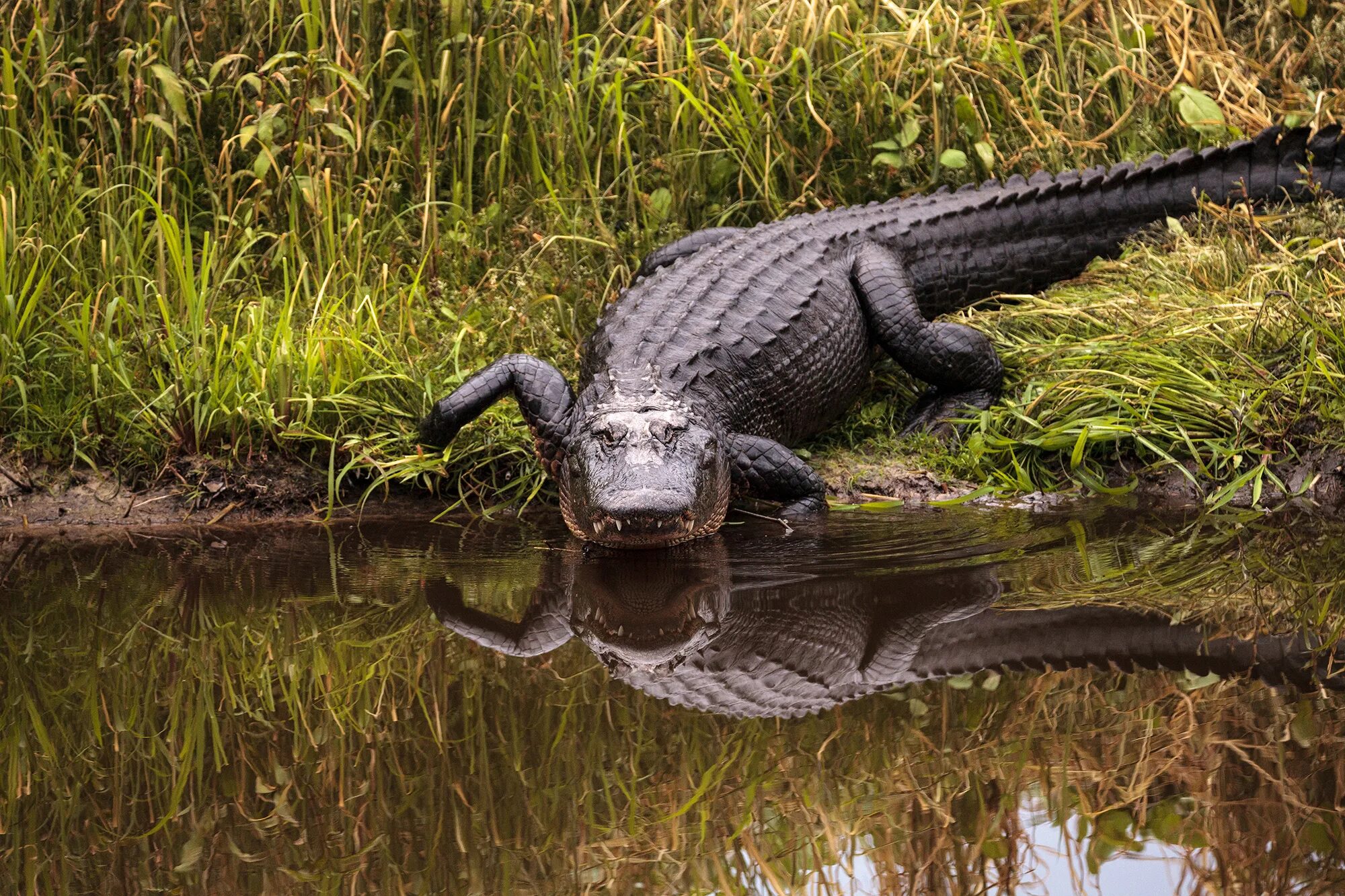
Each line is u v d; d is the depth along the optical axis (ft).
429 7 50.16
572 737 20.80
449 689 23.44
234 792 19.29
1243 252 46.06
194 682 24.31
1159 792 17.74
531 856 16.83
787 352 40.93
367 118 49.96
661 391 36.65
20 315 41.14
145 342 40.98
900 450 40.98
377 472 39.19
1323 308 40.37
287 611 28.63
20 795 19.34
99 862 16.96
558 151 50.57
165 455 39.01
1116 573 29.66
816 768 19.16
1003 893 15.17
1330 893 14.80
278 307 45.24
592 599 29.19
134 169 47.11
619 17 55.21
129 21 47.78
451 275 48.24
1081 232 49.14
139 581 31.19
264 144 46.11
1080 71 56.29
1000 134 54.29
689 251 47.91
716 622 26.99
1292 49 56.29
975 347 41.96
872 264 44.21
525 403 38.42
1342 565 29.91
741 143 51.72
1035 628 25.64
